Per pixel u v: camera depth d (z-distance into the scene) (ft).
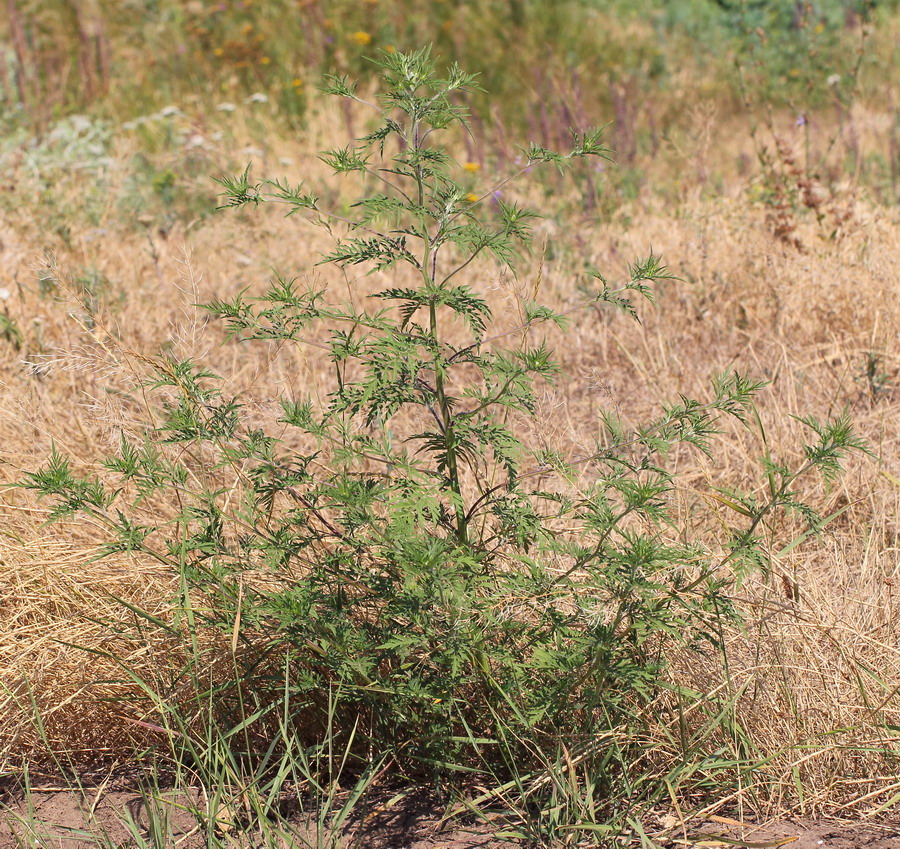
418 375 7.62
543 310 7.39
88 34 33.68
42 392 12.74
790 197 19.48
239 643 8.50
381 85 31.55
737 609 8.71
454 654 7.22
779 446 11.80
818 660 8.52
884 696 8.29
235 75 33.22
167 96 31.99
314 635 7.62
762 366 14.58
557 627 7.60
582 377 14.83
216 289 17.46
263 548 7.77
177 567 7.96
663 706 8.23
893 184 23.52
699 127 23.40
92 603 9.30
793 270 16.71
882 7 40.52
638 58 38.04
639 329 15.89
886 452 12.09
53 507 7.65
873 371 13.43
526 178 23.94
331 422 8.32
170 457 10.27
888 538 10.82
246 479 8.86
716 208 20.34
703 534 10.55
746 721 8.13
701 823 7.57
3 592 9.55
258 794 7.79
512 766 7.87
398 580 7.84
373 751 8.20
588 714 7.50
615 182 24.04
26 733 8.68
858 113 28.86
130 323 15.30
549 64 34.65
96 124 27.48
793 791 7.84
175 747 8.43
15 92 30.19
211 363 14.61
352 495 7.13
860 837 7.38
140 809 7.98
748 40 32.12
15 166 23.38
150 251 18.78
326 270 18.13
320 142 27.35
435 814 7.76
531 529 7.69
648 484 7.18
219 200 21.89
